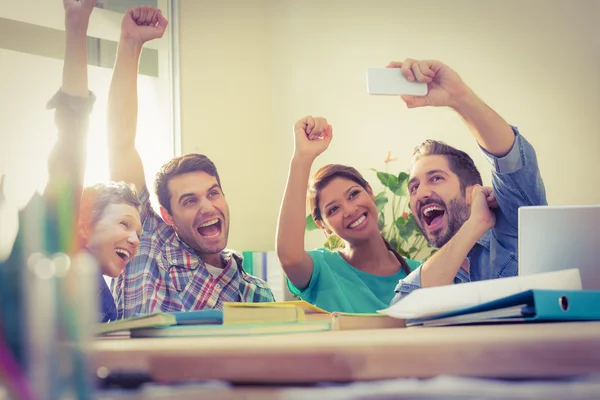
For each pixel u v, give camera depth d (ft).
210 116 11.39
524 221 3.73
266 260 9.68
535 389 1.37
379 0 11.11
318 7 11.60
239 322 2.91
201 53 11.37
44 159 9.27
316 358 1.64
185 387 1.63
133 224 8.52
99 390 1.60
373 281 9.20
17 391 1.13
